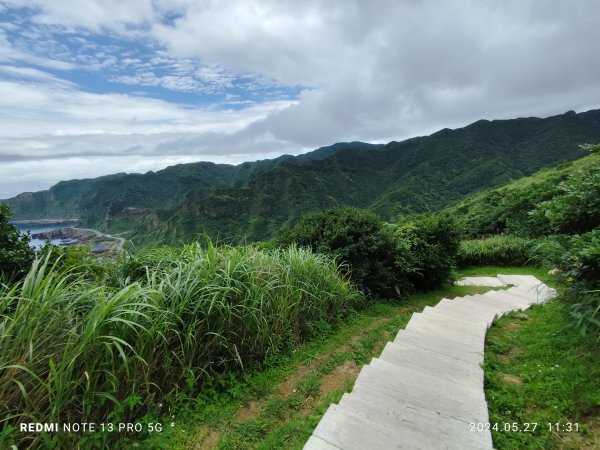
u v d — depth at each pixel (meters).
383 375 2.50
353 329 3.92
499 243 9.38
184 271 2.85
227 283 2.85
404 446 1.78
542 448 1.80
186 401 2.40
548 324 3.42
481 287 6.69
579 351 2.59
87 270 3.04
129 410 2.15
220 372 2.76
